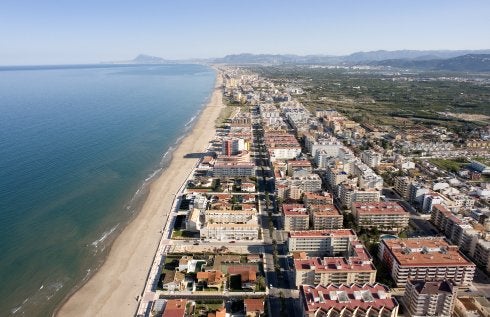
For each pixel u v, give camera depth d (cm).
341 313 19738
